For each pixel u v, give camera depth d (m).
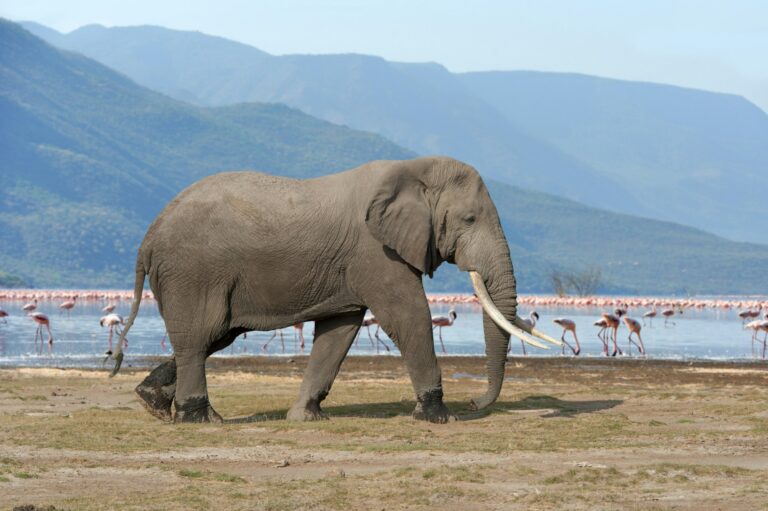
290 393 29.78
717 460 17.53
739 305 166.25
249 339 65.88
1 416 23.78
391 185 22.45
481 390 31.39
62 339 65.25
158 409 23.06
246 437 20.28
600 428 21.44
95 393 30.11
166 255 22.42
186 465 17.33
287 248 22.23
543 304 170.62
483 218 23.00
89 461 17.45
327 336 23.16
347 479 15.91
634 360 51.09
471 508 13.86
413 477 15.88
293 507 13.92
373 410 25.41
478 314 119.69
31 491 14.99
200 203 22.52
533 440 19.80
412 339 22.47
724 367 46.12
